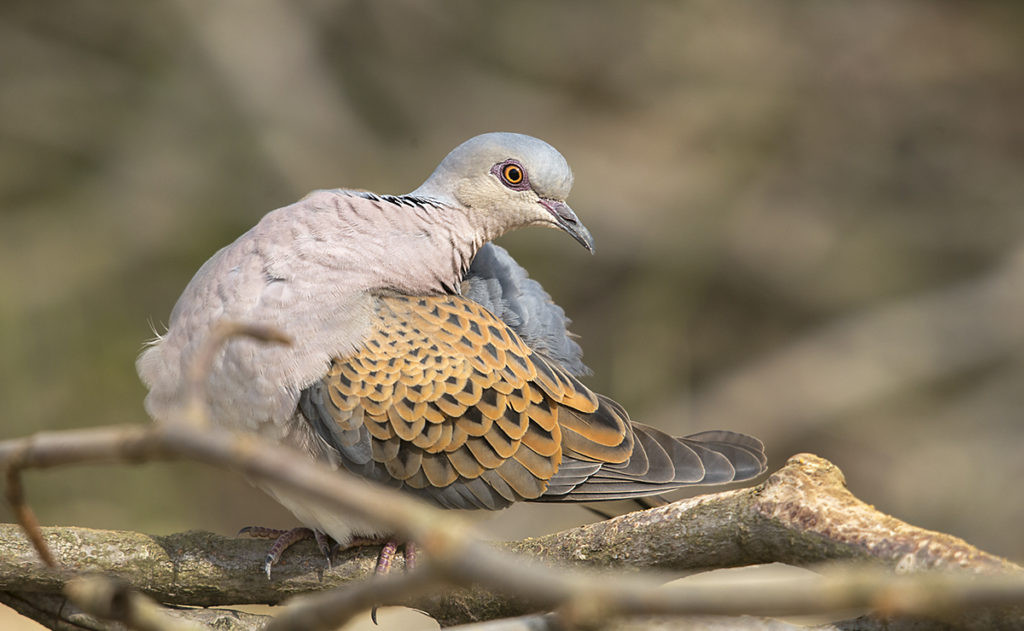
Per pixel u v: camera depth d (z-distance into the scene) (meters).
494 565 2.74
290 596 5.57
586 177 16.17
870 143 16.62
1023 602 2.63
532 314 6.59
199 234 15.45
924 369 15.30
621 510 6.79
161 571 5.35
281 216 5.86
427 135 16.55
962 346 15.34
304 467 2.82
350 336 5.61
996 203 16.20
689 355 15.59
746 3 17.19
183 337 5.69
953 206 16.23
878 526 4.25
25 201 15.43
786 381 15.38
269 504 14.96
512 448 5.76
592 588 2.76
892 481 14.83
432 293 6.06
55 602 5.35
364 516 2.88
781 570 8.29
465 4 16.95
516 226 6.63
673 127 16.62
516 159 6.45
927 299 15.73
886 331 15.52
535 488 5.83
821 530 4.32
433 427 5.66
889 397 15.24
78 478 14.09
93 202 15.52
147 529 13.97
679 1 17.14
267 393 5.54
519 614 5.03
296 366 5.54
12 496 3.36
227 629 5.31
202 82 15.97
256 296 5.60
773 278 15.87
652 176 16.23
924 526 14.49
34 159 15.64
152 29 16.09
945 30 17.00
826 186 16.39
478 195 6.43
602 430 5.99
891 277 15.91
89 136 15.80
